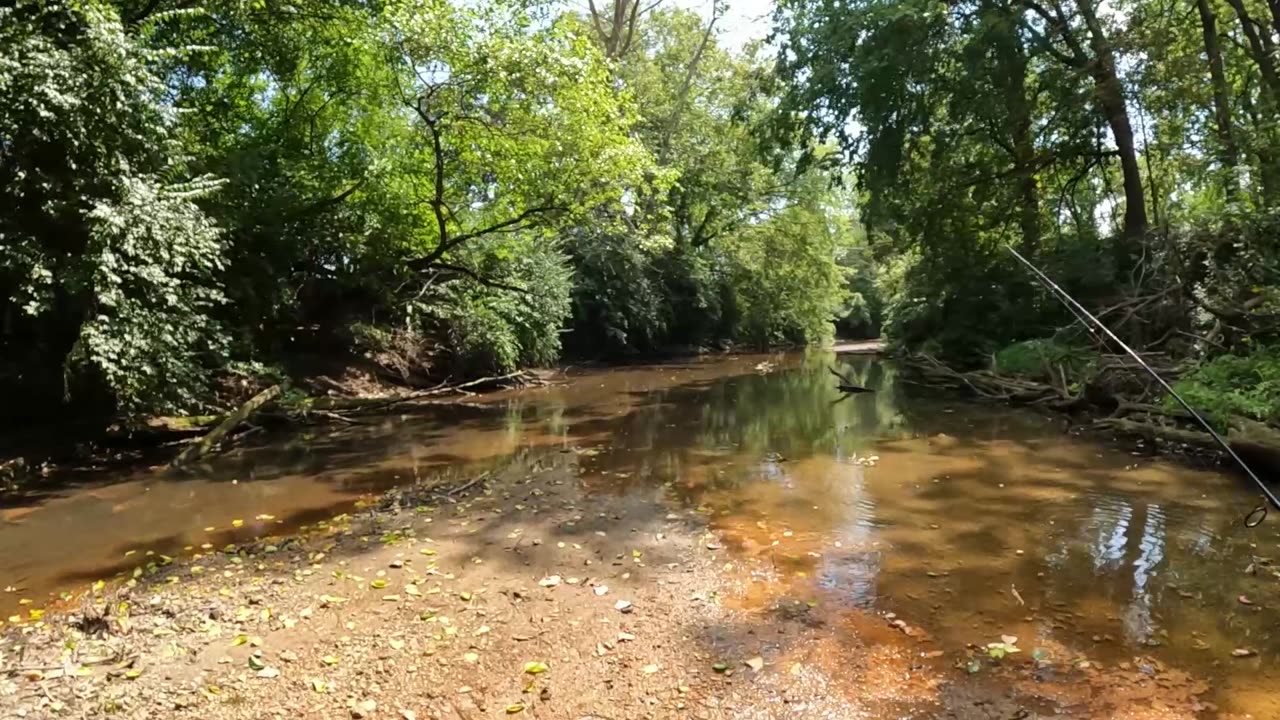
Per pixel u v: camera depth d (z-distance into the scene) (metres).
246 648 3.81
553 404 13.94
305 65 14.35
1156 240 12.88
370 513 6.39
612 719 3.21
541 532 5.75
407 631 4.00
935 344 18.56
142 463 8.65
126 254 8.16
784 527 5.86
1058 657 3.72
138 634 3.97
